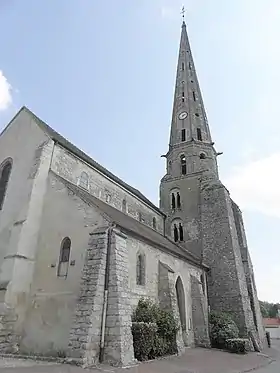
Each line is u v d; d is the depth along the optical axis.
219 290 25.92
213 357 16.61
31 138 19.22
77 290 13.71
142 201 28.45
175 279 19.27
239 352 20.20
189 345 19.98
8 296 13.89
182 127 38.41
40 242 15.91
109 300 12.70
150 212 29.70
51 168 18.23
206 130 38.59
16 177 18.05
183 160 35.94
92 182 21.98
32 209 16.25
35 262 15.52
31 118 20.11
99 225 14.70
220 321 22.62
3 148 20.27
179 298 20.64
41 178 17.30
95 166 22.47
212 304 25.61
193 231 30.23
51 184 17.34
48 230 16.02
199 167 34.41
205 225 29.45
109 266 13.35
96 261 13.28
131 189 27.95
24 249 15.23
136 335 13.39
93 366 11.01
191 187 32.91
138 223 23.86
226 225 28.28
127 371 10.66
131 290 15.02
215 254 27.61
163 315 15.56
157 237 22.98
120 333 11.98
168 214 32.72
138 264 16.38
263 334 28.84
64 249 15.22
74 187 17.78
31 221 15.99
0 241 16.39
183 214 31.75
